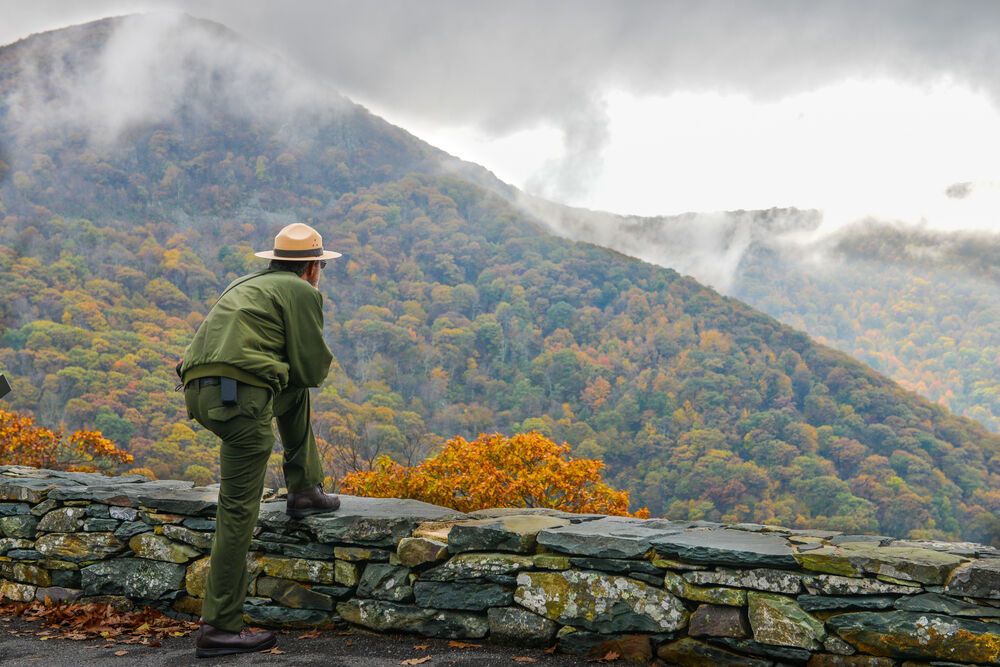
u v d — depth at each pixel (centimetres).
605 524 345
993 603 250
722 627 286
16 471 494
